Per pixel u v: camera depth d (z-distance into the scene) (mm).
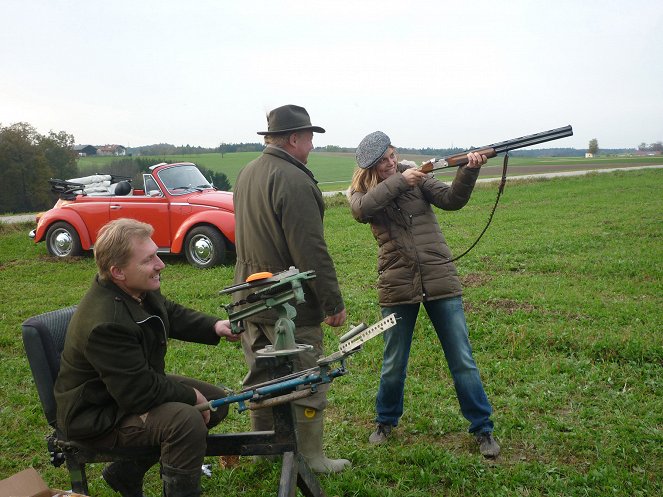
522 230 14148
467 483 3598
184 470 2906
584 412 4398
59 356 3195
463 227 15211
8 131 55031
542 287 8320
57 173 58000
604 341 5695
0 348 6738
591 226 14297
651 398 4645
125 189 12641
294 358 3277
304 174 3703
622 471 3615
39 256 13375
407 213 4109
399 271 4078
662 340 5688
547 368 5281
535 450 3990
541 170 55125
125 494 3439
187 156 82125
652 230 13203
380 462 3908
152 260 3029
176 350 6277
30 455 4258
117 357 2871
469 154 4012
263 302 3145
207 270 11125
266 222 3695
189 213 11539
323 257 3611
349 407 4773
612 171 35188
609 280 8711
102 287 2996
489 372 5293
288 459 3045
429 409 4629
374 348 6016
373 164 4133
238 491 3705
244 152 91625
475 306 7414
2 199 54625
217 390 3461
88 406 2984
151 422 2922
